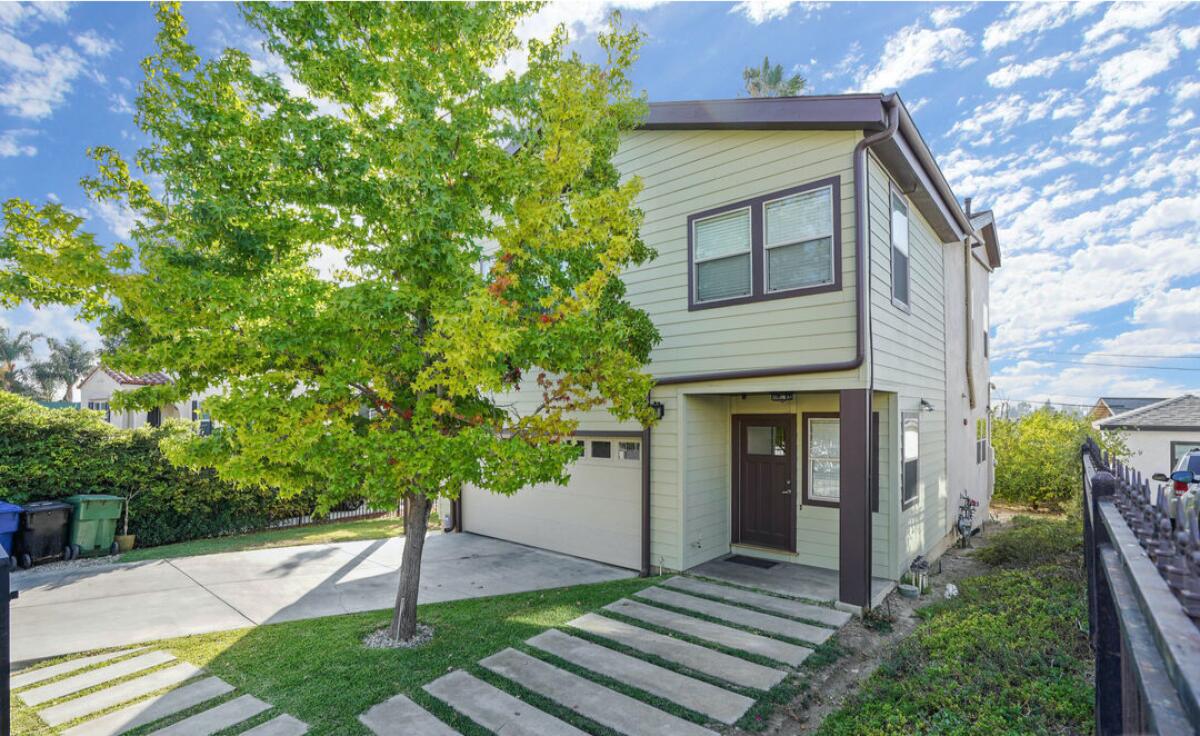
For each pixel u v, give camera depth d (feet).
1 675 6.76
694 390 25.26
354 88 15.53
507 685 14.60
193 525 34.04
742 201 24.07
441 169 15.29
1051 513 48.42
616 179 20.43
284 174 14.88
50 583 24.32
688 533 25.90
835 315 21.40
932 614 20.15
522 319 16.49
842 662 16.57
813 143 22.29
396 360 15.53
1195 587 4.81
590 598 22.07
